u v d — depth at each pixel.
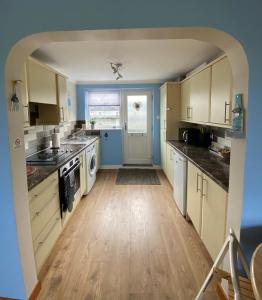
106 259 2.35
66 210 2.85
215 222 2.04
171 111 4.85
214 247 2.07
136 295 1.89
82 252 2.47
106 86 5.73
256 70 1.40
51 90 3.19
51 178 2.39
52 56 3.15
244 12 1.37
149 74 4.70
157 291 1.93
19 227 1.70
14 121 1.62
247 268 1.25
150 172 5.68
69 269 2.20
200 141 3.98
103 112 6.05
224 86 2.37
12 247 1.69
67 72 4.39
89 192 4.32
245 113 1.47
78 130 5.68
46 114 3.48
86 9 1.40
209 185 2.19
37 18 1.43
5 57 1.48
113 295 1.89
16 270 1.72
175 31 1.46
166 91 4.80
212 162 2.67
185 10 1.38
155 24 1.39
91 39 1.59
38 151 3.48
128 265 2.25
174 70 4.25
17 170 1.66
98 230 2.92
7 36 1.46
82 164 3.83
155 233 2.84
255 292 0.89
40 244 2.11
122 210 3.52
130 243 2.63
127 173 5.62
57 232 2.58
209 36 1.52
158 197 4.04
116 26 1.40
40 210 2.12
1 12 1.44
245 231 1.55
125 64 3.71
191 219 2.90
